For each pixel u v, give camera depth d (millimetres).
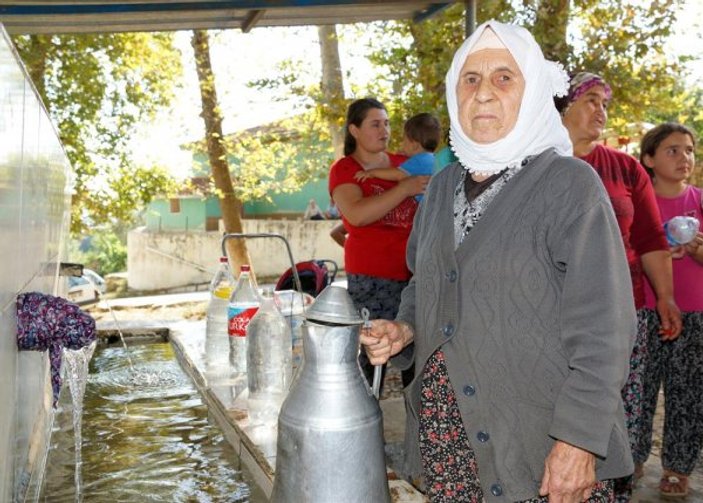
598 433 1597
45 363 3594
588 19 7902
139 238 19250
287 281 4809
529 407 1760
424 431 1979
